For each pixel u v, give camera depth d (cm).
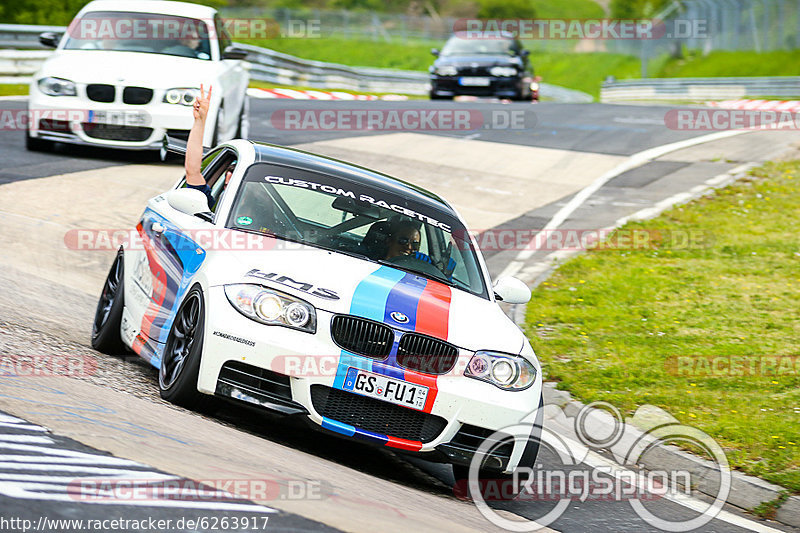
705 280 3825
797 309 3497
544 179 5506
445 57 9350
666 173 5800
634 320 3322
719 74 16600
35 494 1045
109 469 1185
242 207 2008
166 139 2333
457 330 1809
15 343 1988
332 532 1130
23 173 4003
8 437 1231
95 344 2225
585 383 2677
